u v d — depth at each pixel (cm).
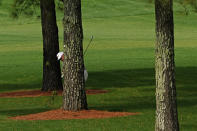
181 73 8738
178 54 12300
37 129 3909
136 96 6169
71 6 4497
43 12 6538
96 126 3994
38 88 7444
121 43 15888
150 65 10219
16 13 6312
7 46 15500
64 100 4581
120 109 5028
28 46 15412
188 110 4972
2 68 10281
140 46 14762
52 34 6569
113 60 11350
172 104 3262
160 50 3228
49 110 5056
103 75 8719
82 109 4578
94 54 12794
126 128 3934
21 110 5116
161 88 3259
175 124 3275
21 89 7400
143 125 4050
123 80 8044
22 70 9912
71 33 4506
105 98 6003
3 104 5638
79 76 4541
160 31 3212
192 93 6425
